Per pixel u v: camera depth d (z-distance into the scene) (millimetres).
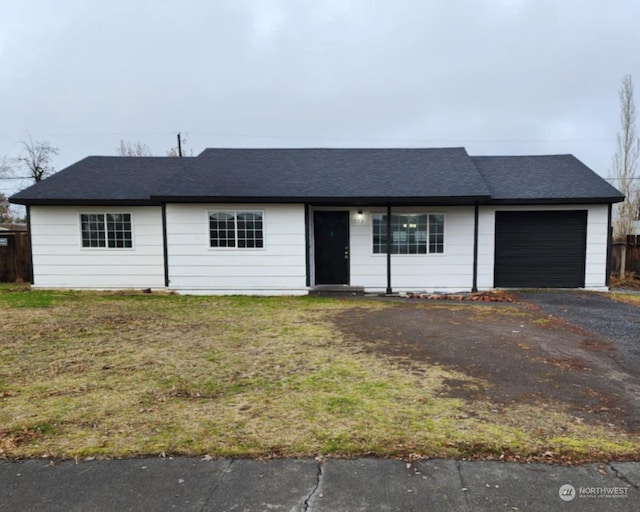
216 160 12469
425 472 2441
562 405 3484
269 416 3254
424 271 11297
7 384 4051
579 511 2084
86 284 11367
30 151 29766
